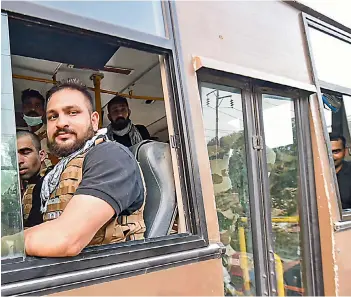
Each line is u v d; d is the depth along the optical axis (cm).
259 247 198
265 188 204
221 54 184
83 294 111
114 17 142
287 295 211
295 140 229
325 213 225
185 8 174
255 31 209
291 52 230
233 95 196
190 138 155
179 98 157
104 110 297
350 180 282
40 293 103
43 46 183
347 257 230
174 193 165
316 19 259
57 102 156
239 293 190
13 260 104
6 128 111
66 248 109
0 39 111
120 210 126
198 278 142
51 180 155
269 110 213
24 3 118
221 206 188
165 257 133
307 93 233
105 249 121
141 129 297
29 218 165
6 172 108
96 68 235
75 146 154
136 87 273
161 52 158
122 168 133
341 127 280
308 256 224
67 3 129
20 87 246
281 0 234
